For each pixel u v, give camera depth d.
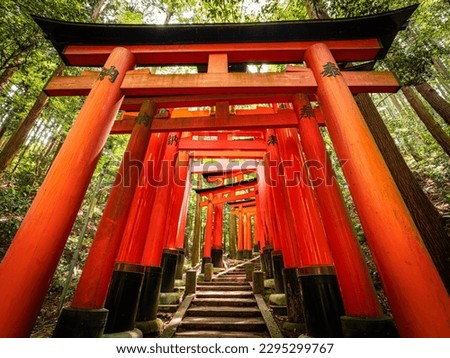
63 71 10.68
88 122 3.66
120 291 4.62
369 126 6.30
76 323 3.27
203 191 15.46
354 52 4.64
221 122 5.50
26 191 13.30
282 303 7.02
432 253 5.13
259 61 4.82
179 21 11.91
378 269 2.83
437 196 10.08
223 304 7.52
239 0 7.91
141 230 5.33
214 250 15.42
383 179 3.09
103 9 14.04
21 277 2.65
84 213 16.56
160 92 4.31
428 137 15.28
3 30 7.61
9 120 17.12
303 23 4.46
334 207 3.93
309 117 4.86
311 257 4.56
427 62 6.41
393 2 6.18
